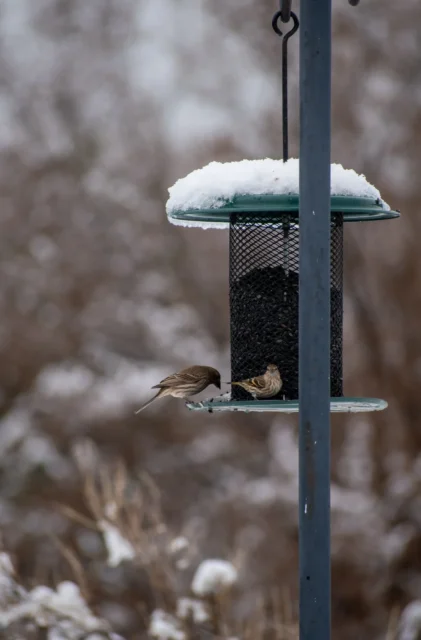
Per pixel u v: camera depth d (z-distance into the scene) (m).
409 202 19.47
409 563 18.73
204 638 8.62
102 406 21.72
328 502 4.86
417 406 20.36
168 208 6.52
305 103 4.96
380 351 20.39
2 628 8.32
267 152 21.22
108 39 24.70
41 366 22.45
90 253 23.00
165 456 21.78
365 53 20.05
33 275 22.72
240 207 6.05
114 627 15.99
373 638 18.34
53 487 20.89
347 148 19.83
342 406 5.70
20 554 20.22
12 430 21.67
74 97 24.52
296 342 6.86
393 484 19.72
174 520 20.80
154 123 23.83
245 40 21.98
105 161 23.84
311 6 4.97
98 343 22.81
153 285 23.23
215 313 23.33
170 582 8.95
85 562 19.72
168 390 7.63
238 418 22.53
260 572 19.08
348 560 18.81
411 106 19.56
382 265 19.95
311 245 4.92
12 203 23.03
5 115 24.33
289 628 8.90
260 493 20.19
